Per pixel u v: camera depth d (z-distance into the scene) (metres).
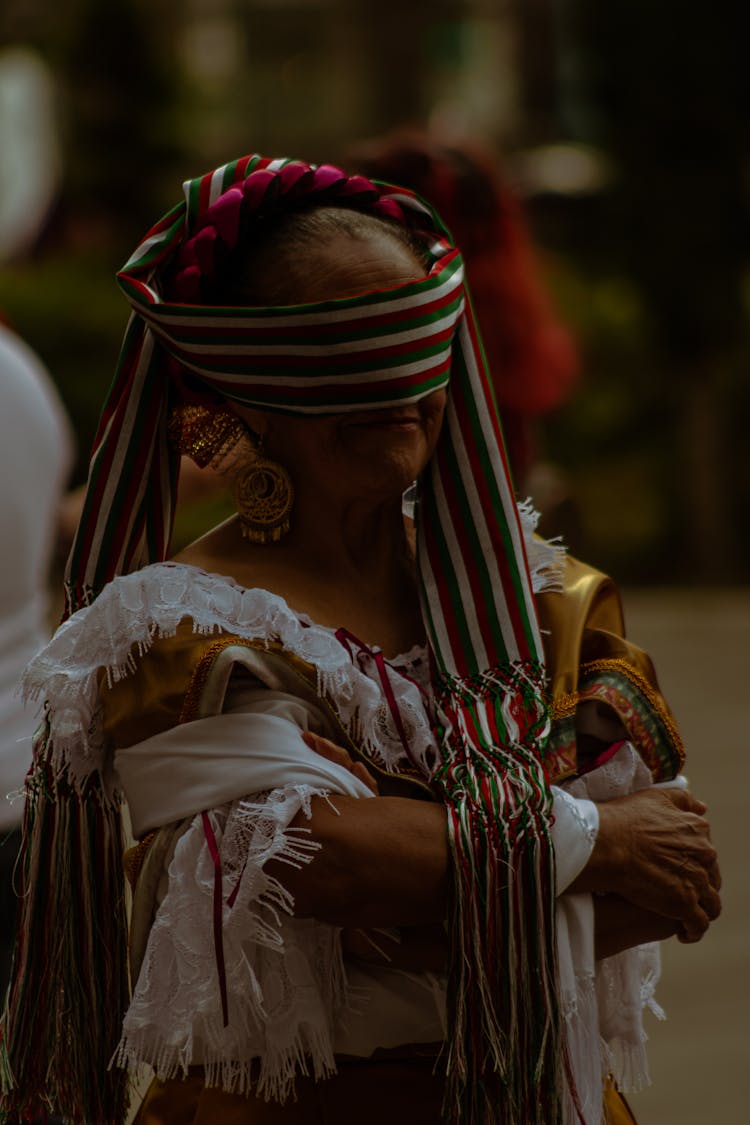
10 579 5.24
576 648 3.76
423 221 3.75
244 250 3.50
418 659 3.63
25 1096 3.61
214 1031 3.29
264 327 3.32
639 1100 7.86
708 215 27.50
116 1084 3.60
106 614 3.36
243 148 44.34
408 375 3.37
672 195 27.52
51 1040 3.56
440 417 3.55
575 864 3.45
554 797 3.48
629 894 3.53
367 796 3.37
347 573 3.60
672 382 29.31
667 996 9.12
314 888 3.28
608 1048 3.74
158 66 39.56
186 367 3.47
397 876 3.31
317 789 3.29
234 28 51.50
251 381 3.38
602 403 29.08
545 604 3.83
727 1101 7.80
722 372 29.14
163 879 3.36
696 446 28.83
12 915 5.10
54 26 39.75
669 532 29.58
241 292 3.48
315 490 3.54
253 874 3.24
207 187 3.55
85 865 3.55
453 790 3.42
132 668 3.38
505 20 50.53
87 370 27.39
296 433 3.47
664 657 20.12
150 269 3.52
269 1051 3.35
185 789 3.32
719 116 27.08
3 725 5.14
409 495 4.01
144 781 3.37
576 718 3.75
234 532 3.62
